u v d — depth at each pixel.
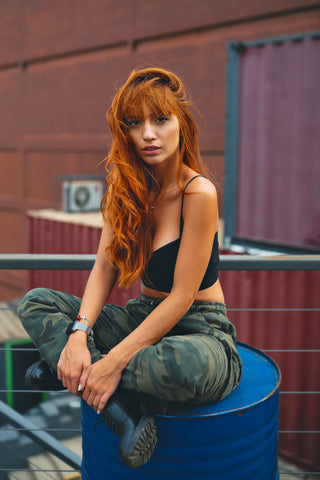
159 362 1.37
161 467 1.42
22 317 1.59
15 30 11.61
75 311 1.69
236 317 4.71
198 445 1.40
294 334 4.38
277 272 4.42
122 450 1.29
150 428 1.33
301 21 6.20
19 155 12.09
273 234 4.70
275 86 4.54
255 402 1.44
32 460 4.22
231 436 1.42
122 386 1.42
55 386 1.62
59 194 10.84
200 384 1.37
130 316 1.75
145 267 1.63
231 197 4.95
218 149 7.30
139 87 1.46
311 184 4.40
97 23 9.32
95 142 9.69
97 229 6.78
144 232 1.61
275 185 4.64
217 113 7.30
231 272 4.70
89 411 1.53
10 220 12.74
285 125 4.52
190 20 7.57
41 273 7.50
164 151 1.50
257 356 1.86
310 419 4.37
